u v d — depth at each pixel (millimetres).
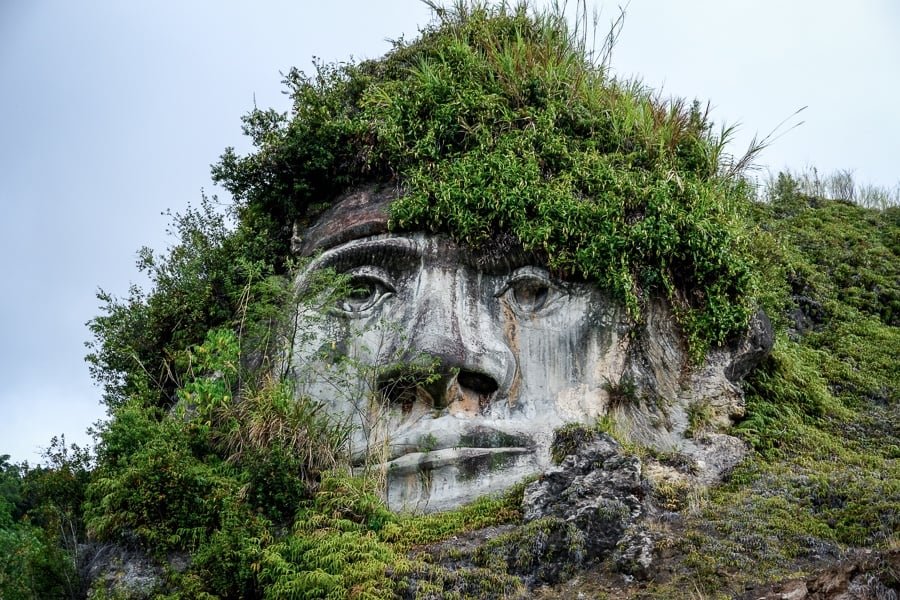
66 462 11477
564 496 10297
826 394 13555
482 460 11172
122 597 10016
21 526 12984
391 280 12297
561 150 12984
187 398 11617
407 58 15336
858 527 9867
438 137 13242
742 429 12195
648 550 9523
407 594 9430
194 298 13375
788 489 10797
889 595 8234
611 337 11953
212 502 10562
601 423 11500
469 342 11727
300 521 10398
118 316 13609
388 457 11273
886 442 12688
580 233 12203
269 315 12391
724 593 8930
